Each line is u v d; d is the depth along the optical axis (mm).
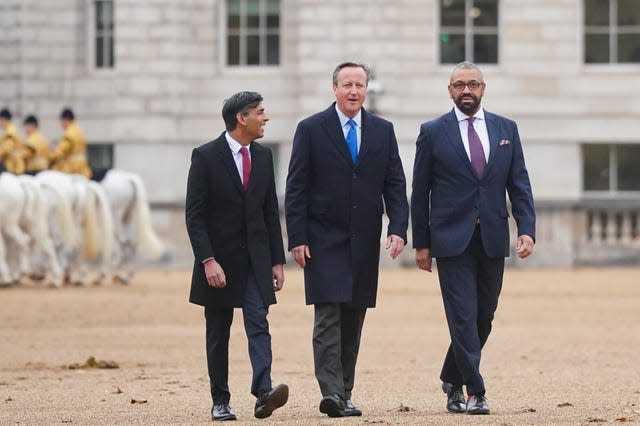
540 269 64875
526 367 30125
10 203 50938
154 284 53906
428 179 23547
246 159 22750
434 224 23312
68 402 25125
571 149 67562
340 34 67562
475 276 23344
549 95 67688
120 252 53625
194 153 22750
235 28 68750
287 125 68250
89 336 36656
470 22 67750
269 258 22719
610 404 24172
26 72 68875
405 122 67438
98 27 69062
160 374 29391
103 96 68562
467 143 23438
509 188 23641
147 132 68188
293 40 68500
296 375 28953
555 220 66625
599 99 67562
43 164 55719
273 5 68688
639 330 38062
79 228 52250
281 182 68188
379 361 31328
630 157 67875
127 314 42062
